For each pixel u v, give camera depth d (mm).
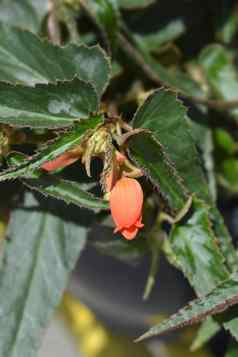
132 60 586
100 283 686
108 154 450
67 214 534
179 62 647
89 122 446
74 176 512
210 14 655
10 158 471
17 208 535
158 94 466
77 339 843
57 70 508
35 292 531
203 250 502
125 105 587
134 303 694
